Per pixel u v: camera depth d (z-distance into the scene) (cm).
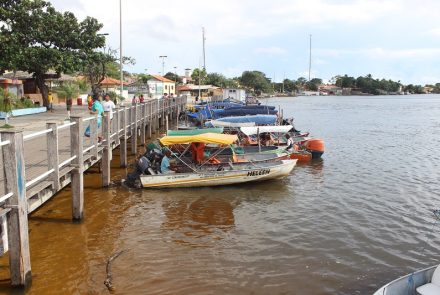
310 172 2317
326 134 4281
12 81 3912
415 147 3334
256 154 2256
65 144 1816
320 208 1647
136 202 1662
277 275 1095
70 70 3888
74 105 4681
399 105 11075
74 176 1349
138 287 1016
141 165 1873
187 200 1720
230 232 1382
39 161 1397
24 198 905
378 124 5475
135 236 1322
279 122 3219
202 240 1309
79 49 4081
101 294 977
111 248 1225
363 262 1177
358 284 1059
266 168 1962
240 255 1208
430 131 4603
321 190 1917
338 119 6269
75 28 3978
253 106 3556
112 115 1955
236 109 3306
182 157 2067
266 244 1289
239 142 2594
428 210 1630
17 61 3553
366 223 1481
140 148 2812
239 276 1084
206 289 1017
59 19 3847
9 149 857
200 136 1914
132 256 1180
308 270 1124
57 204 1550
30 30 3716
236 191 1872
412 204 1708
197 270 1110
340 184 2038
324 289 1031
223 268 1125
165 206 1631
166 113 4266
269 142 2662
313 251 1245
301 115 7100
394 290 820
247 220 1501
